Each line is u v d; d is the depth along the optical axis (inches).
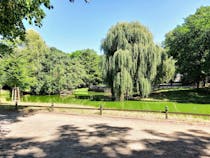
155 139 443.8
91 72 2546.8
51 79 1790.1
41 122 623.2
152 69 1189.7
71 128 543.8
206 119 652.1
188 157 345.1
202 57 1636.3
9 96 1482.5
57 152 365.7
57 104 1069.1
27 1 314.2
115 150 375.9
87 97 1489.9
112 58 1191.6
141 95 1200.2
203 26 1510.8
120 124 594.6
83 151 370.3
